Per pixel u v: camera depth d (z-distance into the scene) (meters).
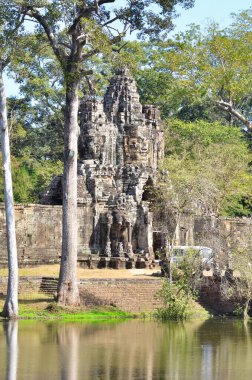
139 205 80.06
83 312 59.72
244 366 38.59
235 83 55.78
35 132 109.62
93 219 78.88
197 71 57.31
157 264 78.50
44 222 76.06
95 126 81.94
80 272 73.00
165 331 52.28
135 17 58.34
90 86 92.81
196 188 71.81
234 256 62.94
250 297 61.25
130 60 59.56
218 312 64.69
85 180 79.94
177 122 101.62
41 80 89.81
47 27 58.59
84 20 55.91
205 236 67.81
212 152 86.38
